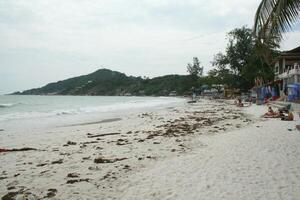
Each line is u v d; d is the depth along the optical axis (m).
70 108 46.62
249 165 8.67
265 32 8.80
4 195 7.05
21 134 16.97
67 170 9.12
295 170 8.09
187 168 8.66
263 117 22.36
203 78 129.38
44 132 17.72
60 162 10.09
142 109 42.06
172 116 28.09
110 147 12.52
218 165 8.80
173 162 9.48
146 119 25.42
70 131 18.00
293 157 9.47
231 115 26.91
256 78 55.88
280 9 8.12
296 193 6.46
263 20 8.73
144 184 7.50
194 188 6.99
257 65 53.31
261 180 7.34
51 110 41.03
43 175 8.64
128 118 26.98
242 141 12.28
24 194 7.09
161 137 14.68
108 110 40.31
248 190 6.71
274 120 19.78
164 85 195.50
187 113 31.95
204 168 8.56
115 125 20.89
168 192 6.85
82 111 38.31
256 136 13.32
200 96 113.81
